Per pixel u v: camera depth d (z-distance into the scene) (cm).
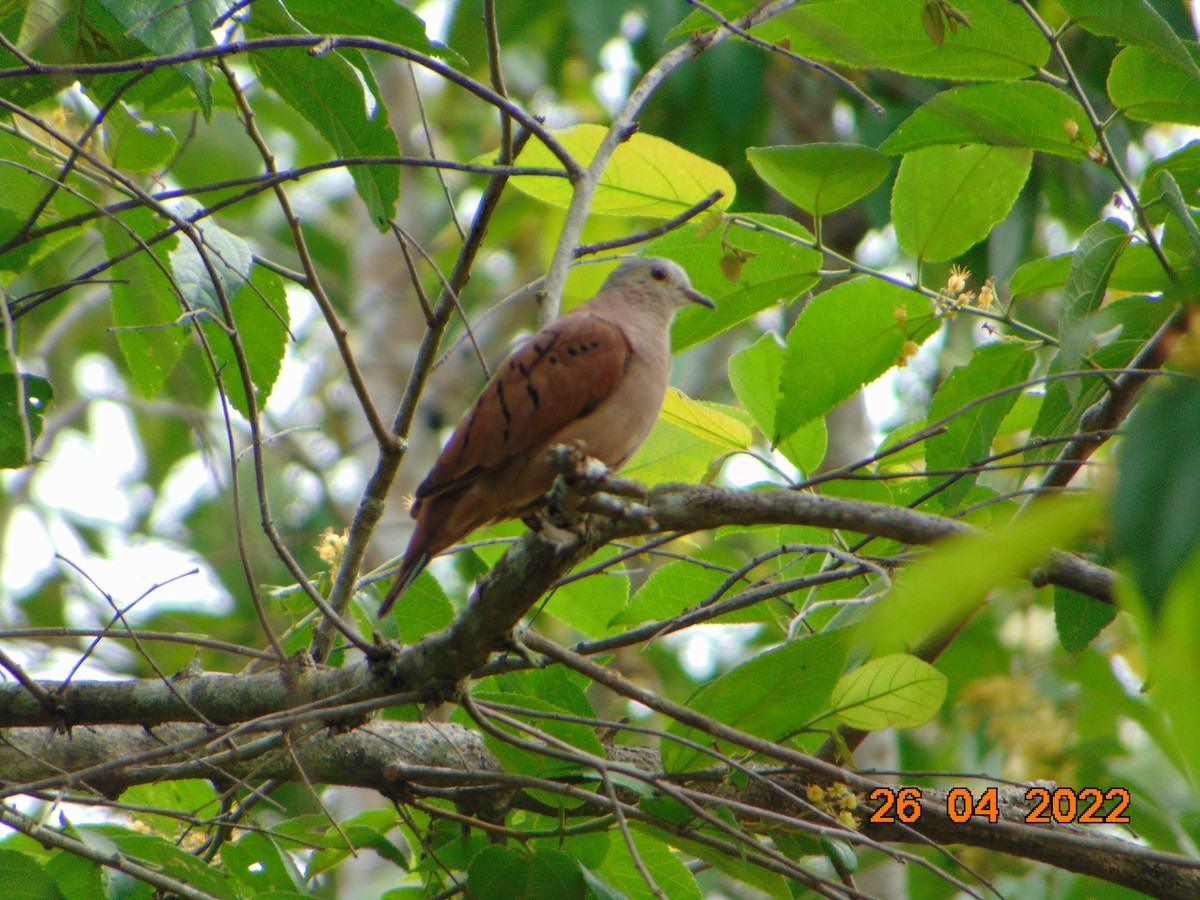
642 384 888
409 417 871
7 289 1131
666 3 1656
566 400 849
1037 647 1553
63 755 890
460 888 843
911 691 816
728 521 678
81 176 951
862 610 860
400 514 1950
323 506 1941
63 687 841
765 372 1085
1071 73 838
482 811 911
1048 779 1208
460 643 739
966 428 982
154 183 999
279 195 793
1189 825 1189
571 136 969
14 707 847
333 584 952
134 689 856
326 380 2155
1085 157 901
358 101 855
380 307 2195
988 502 814
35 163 962
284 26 816
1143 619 279
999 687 1264
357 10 849
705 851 844
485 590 704
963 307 952
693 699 831
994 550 313
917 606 316
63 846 742
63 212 984
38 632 791
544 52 2264
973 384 978
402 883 1066
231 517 1870
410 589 995
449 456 847
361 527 879
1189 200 929
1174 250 869
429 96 2398
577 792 779
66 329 1908
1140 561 261
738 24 877
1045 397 970
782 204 1819
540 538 675
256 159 2080
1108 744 1207
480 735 940
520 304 2302
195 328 782
